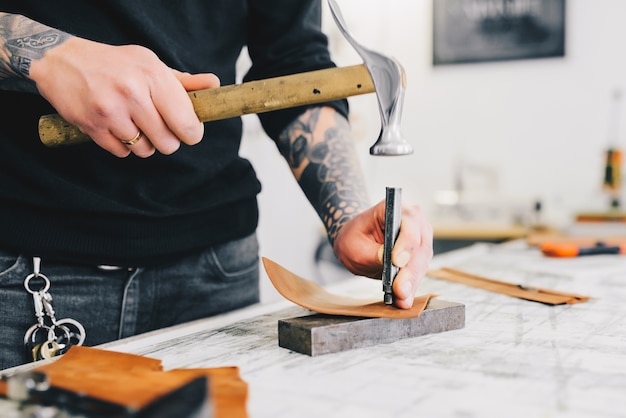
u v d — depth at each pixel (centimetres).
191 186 92
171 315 93
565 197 319
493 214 285
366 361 61
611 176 281
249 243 104
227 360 62
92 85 66
